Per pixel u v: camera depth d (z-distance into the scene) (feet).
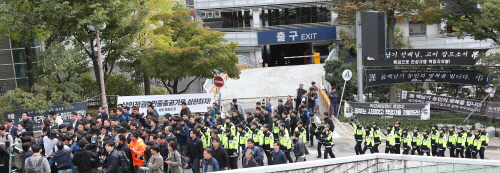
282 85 111.75
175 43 81.87
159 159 37.78
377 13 57.31
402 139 58.80
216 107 65.00
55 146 43.34
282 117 61.21
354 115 81.05
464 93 97.30
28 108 61.57
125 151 39.88
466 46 154.61
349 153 60.18
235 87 112.37
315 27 165.27
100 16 61.11
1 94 79.30
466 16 90.89
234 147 46.11
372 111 80.07
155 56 76.95
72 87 70.59
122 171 38.58
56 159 39.65
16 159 43.65
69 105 64.03
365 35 59.88
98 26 61.52
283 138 49.06
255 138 49.67
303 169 33.47
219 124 49.37
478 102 81.56
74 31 65.31
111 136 45.57
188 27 85.66
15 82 93.50
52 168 43.16
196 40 80.23
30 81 84.69
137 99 66.90
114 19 68.28
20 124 49.90
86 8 64.85
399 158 35.63
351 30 161.58
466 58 84.69
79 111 64.80
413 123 80.48
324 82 108.17
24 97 62.75
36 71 76.18
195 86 114.52
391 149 57.31
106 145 38.47
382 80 87.35
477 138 58.65
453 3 90.89
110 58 73.46
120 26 69.92
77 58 70.18
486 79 87.35
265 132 48.80
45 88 67.10
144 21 81.46
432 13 89.51
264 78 121.39
